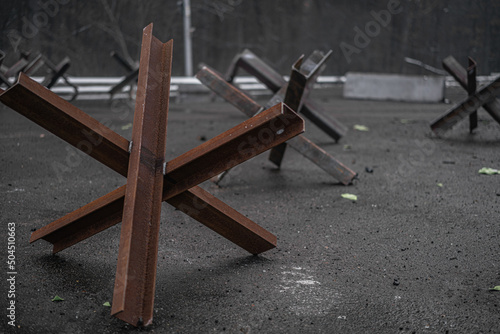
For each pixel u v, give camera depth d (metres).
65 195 5.22
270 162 7.25
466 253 3.77
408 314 2.82
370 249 3.85
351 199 5.28
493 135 9.68
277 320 2.74
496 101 8.51
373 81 18.27
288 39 29.47
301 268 3.47
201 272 3.37
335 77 26.73
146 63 3.18
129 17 24.31
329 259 3.65
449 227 4.38
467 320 2.75
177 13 25.86
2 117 11.56
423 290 3.13
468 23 22.31
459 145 8.66
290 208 4.95
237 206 5.00
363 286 3.19
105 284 3.13
